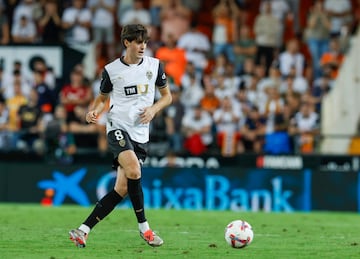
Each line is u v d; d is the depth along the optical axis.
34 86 69.25
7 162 64.19
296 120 67.56
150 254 29.83
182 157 64.19
